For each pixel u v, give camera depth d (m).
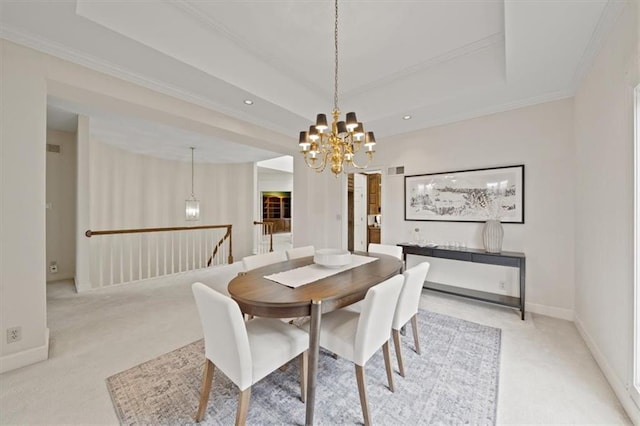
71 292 3.93
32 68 2.10
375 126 3.94
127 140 5.22
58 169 4.62
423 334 2.61
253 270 2.26
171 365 2.11
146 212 6.49
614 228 1.86
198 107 3.18
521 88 2.84
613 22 1.82
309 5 2.15
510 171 3.28
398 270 2.33
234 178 7.88
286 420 1.58
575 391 1.81
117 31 2.02
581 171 2.62
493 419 1.58
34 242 2.13
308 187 5.04
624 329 1.70
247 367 1.38
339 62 2.95
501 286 3.41
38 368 2.06
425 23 2.32
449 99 3.07
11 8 1.79
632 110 1.60
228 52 2.71
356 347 1.56
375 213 6.85
